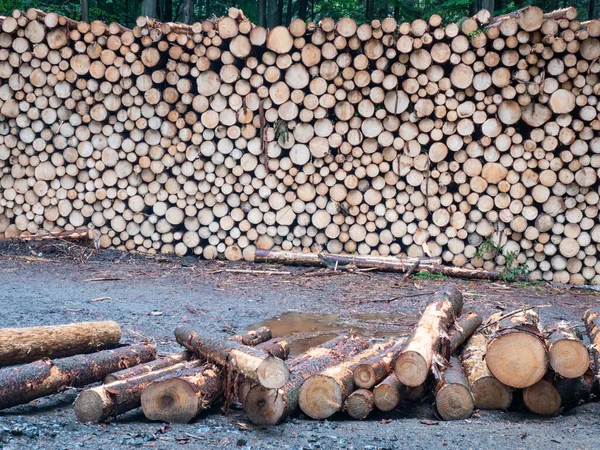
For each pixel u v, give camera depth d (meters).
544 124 10.27
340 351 5.39
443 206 10.73
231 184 11.11
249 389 4.48
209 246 11.33
